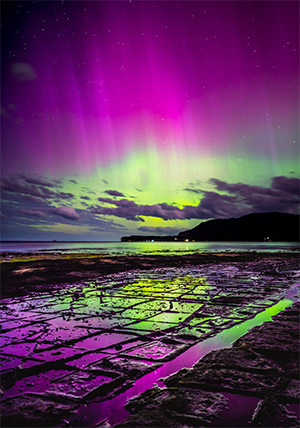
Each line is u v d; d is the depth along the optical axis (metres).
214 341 4.23
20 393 2.79
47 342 4.22
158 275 12.63
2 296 7.88
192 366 3.34
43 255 28.77
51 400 2.64
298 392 2.66
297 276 12.24
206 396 2.62
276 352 3.60
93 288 9.16
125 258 21.62
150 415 2.32
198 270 14.77
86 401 2.62
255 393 2.65
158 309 6.32
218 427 2.16
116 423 2.29
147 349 3.93
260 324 5.11
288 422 2.23
